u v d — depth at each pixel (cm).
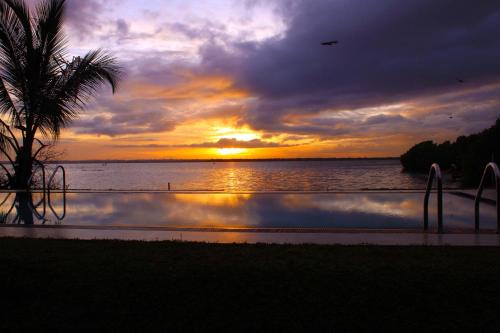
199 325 279
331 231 473
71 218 634
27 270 315
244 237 439
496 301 266
